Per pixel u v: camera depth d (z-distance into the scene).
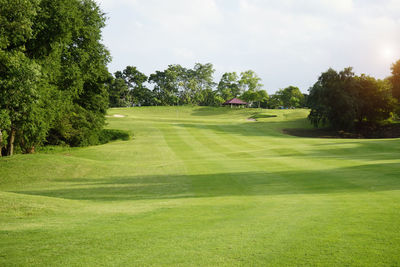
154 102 130.62
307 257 3.96
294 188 11.65
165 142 39.62
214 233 5.34
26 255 4.41
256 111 90.94
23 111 20.91
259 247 4.45
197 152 31.88
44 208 8.34
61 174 18.16
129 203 9.91
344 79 58.38
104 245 4.81
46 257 4.32
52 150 34.03
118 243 4.89
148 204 9.30
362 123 61.97
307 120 67.81
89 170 19.20
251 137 43.78
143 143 39.12
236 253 4.22
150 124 55.69
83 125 38.59
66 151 33.66
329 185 11.66
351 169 15.28
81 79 29.69
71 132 37.72
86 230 5.82
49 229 5.96
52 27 21.14
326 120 62.53
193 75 144.50
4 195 9.41
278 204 8.43
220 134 46.47
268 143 36.94
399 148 26.56
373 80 59.28
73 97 34.16
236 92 143.25
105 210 8.27
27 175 17.66
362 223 5.60
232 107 104.50
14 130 25.53
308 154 25.09
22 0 17.25
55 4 21.23
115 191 13.25
